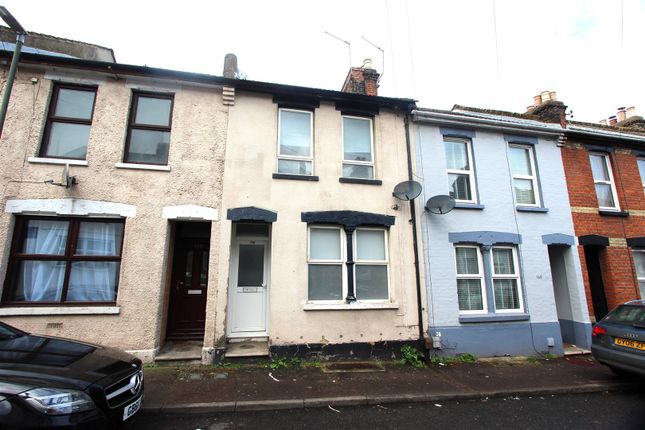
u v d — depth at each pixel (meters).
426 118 9.02
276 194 7.83
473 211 8.92
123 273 6.85
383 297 8.16
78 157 7.26
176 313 7.98
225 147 7.79
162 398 5.17
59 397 3.27
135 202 7.13
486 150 9.44
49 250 6.88
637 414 5.19
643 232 10.05
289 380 6.17
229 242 7.37
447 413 5.15
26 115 7.04
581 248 9.47
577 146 10.21
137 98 7.78
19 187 6.71
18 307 6.42
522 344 8.47
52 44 10.12
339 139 8.52
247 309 8.05
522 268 8.93
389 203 8.43
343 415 5.01
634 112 12.96
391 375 6.65
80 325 6.55
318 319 7.52
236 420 4.77
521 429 4.66
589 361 8.01
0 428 2.99
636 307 6.35
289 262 7.60
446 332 8.10
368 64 10.28
